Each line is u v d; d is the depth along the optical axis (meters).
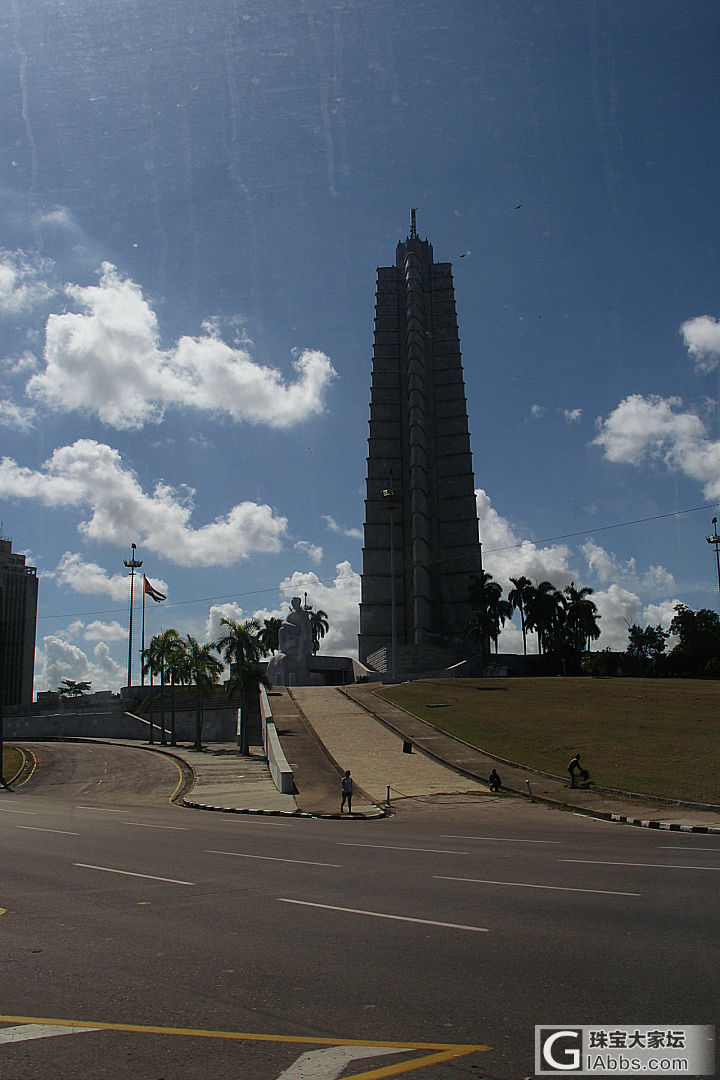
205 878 13.84
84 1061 5.72
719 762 33.09
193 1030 6.32
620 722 47.41
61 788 45.72
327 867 15.02
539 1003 6.84
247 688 61.53
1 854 17.25
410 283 129.62
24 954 8.77
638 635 119.50
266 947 8.92
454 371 128.25
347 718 55.59
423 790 33.53
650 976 7.55
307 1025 6.40
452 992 7.18
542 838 20.12
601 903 11.13
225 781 41.84
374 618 117.75
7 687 109.00
